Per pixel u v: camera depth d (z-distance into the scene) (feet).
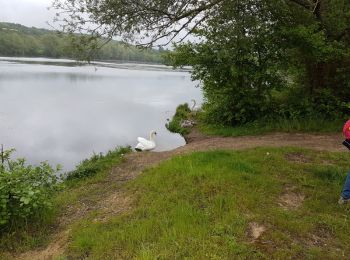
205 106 62.08
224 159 28.43
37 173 24.18
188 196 22.58
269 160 28.60
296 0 45.39
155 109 84.28
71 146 49.06
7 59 313.73
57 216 23.94
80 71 217.36
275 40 44.98
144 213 21.70
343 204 21.57
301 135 40.81
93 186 29.89
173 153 38.47
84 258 18.22
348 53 45.06
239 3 37.55
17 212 21.53
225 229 18.74
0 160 27.81
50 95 101.60
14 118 66.23
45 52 407.85
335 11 46.57
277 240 17.74
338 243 18.15
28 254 19.75
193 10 37.83
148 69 299.58
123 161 36.29
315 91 47.60
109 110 80.33
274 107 48.26
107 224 21.17
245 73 45.57
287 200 22.25
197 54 47.19
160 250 17.39
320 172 25.90
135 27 35.83
